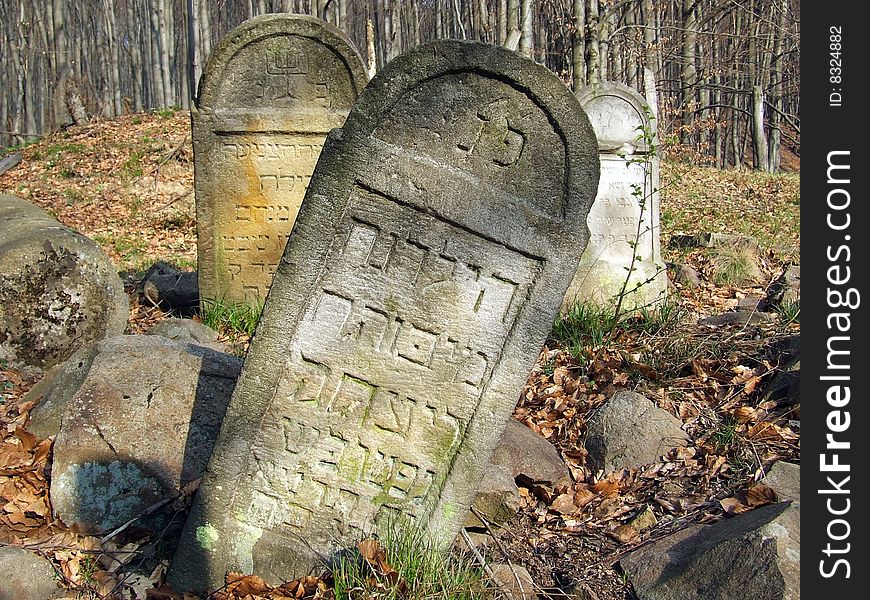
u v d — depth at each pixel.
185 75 26.97
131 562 3.49
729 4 19.45
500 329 3.41
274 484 3.37
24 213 6.76
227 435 3.33
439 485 3.43
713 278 8.48
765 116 30.73
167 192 15.34
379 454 3.41
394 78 3.28
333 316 3.35
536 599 3.32
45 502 3.86
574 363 5.63
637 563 3.45
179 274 7.62
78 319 5.59
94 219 13.91
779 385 4.73
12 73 26.17
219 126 6.86
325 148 3.29
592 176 3.35
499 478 3.89
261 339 3.31
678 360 5.38
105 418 3.80
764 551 3.08
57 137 19.17
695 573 3.22
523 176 3.36
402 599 3.08
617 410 4.55
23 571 3.22
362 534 3.39
